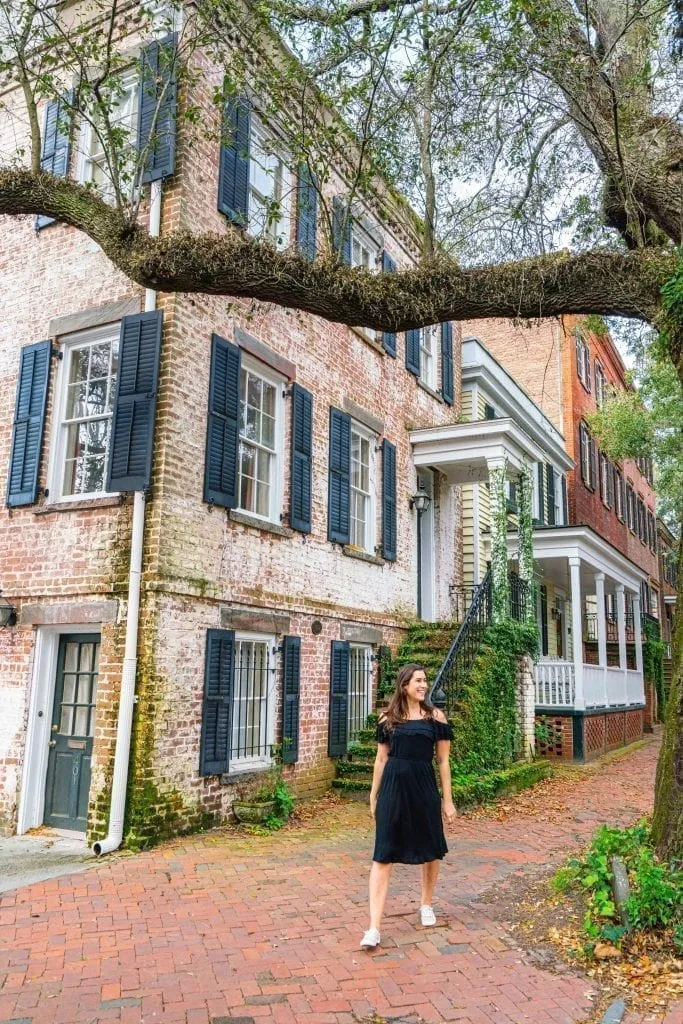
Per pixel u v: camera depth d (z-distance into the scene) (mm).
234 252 6219
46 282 9703
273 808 8750
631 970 4672
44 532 8867
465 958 4895
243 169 9852
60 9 9406
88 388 9328
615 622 28141
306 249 10641
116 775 7516
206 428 8805
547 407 24672
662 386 17438
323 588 10953
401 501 13664
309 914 5676
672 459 19922
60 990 4391
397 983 4523
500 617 12969
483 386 18203
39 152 7051
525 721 13555
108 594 8156
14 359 9812
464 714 10930
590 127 7352
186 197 8812
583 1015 4176
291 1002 4266
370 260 13500
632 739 21344
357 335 12531
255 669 9734
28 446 9250
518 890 6387
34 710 8656
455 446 13969
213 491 8734
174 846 7594
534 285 6406
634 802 11031
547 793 11672
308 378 11055
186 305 8664
